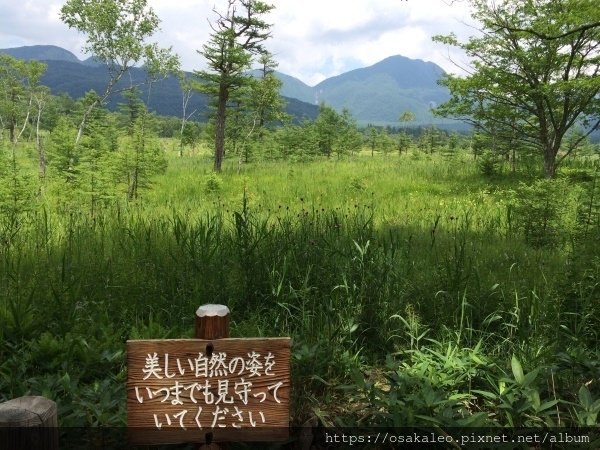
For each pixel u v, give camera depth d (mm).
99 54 21891
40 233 6801
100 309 4188
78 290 4406
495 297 4590
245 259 4824
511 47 15094
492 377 3244
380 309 4176
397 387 3145
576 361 3400
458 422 2674
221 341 2057
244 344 2068
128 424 2033
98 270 4918
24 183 9578
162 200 14523
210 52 22188
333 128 37656
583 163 17953
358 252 4836
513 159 20156
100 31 21328
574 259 4590
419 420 2744
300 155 29469
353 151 44219
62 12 21078
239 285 4703
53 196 11172
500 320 4320
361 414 3104
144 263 5109
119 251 5684
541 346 3607
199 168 24750
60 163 12305
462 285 4637
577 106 15594
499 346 3822
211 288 4520
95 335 3904
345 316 4082
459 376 3305
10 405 1856
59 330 3900
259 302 4504
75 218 8188
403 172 20609
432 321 4328
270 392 2086
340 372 3537
